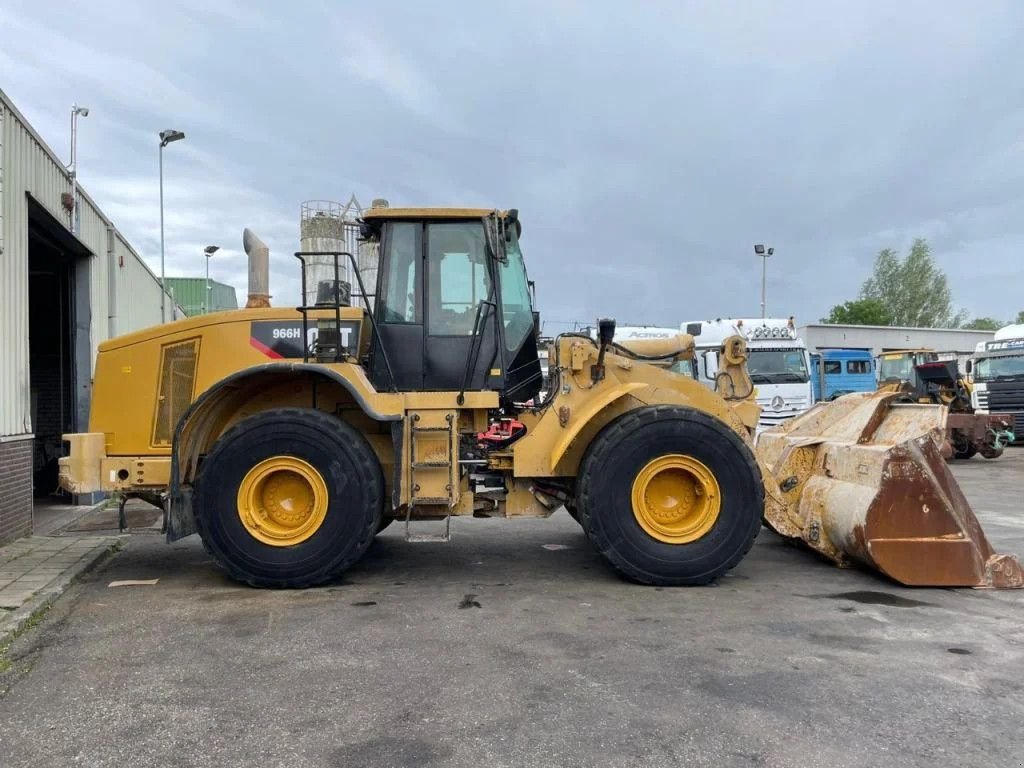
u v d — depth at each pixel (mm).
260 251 6469
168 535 5434
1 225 7195
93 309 10656
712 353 14297
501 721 3258
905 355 24500
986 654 4113
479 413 5879
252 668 3881
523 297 6324
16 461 7398
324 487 5461
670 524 5691
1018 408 19422
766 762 2906
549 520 8805
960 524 5578
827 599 5234
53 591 5312
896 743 3061
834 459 6301
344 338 6008
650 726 3207
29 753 2982
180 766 2881
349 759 2930
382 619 4730
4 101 7238
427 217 6094
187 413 5480
